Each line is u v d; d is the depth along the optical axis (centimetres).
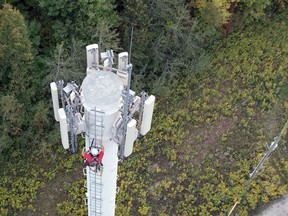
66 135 1202
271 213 2161
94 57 1169
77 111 1195
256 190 2195
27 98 2114
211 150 2314
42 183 2144
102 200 1443
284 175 2269
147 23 2286
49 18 2261
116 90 1062
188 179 2217
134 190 2155
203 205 2145
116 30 2294
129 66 1163
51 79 2091
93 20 2119
